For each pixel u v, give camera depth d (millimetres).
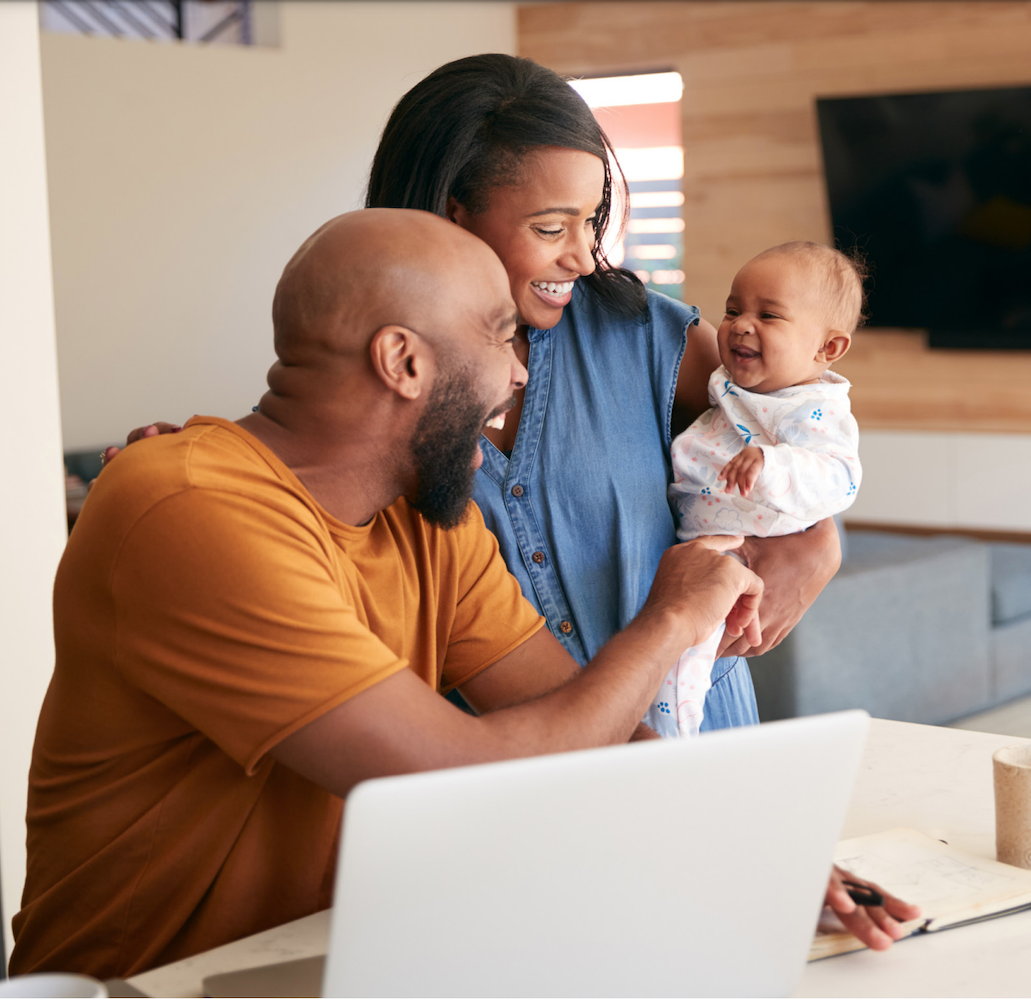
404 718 927
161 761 1027
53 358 1995
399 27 6352
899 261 5840
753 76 6180
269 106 5871
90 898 1060
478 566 1219
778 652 3318
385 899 688
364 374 1007
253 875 1044
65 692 1045
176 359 5668
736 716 1531
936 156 5641
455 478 1066
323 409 1023
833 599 3373
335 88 6125
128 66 5391
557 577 1405
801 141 6105
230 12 5996
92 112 5301
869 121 5754
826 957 908
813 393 1582
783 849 785
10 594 1954
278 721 926
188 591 935
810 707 3330
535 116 1267
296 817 1053
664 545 1457
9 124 1908
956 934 939
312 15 5988
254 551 938
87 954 1059
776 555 1537
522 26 6867
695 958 788
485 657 1216
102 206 5367
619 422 1433
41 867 1103
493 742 958
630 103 6688
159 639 949
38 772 1098
